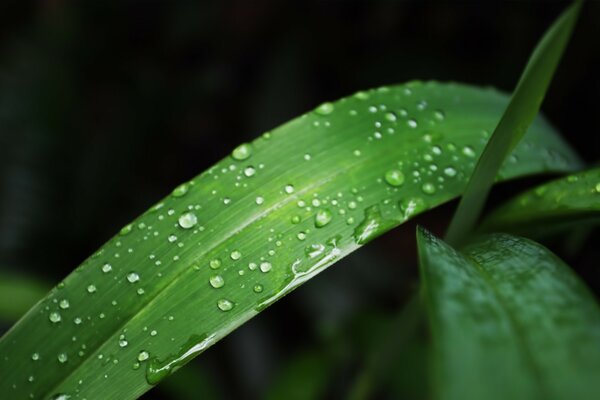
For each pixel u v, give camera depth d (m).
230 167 0.18
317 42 0.51
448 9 0.48
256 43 0.55
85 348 0.17
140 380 0.17
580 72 0.43
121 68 0.49
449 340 0.13
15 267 0.40
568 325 0.14
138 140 0.46
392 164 0.19
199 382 0.32
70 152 0.43
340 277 0.38
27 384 0.17
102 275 0.18
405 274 0.41
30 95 0.42
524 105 0.16
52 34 0.46
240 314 0.17
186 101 0.49
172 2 0.53
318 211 0.18
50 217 0.41
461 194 0.18
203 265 0.17
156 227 0.18
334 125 0.19
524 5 0.44
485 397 0.12
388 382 0.33
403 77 0.47
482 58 0.47
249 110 0.47
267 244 0.18
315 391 0.29
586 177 0.18
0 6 0.55
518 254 0.16
